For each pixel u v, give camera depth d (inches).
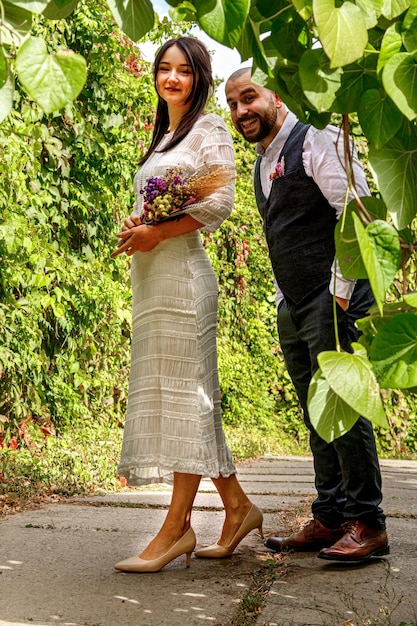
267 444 322.3
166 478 100.0
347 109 38.6
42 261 180.2
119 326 243.0
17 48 31.9
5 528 113.3
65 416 220.5
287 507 141.0
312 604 76.8
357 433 93.0
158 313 95.0
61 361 219.8
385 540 95.0
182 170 96.4
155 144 104.2
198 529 117.1
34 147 167.2
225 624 70.3
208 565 94.5
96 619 71.1
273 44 40.8
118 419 254.7
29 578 85.1
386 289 35.7
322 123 44.7
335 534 102.0
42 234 194.7
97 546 102.3
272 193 101.5
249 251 368.8
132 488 167.0
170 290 94.8
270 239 102.9
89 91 217.3
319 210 98.0
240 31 35.3
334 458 102.3
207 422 94.3
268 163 104.3
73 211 220.7
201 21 35.1
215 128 98.8
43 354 210.1
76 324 221.9
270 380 382.6
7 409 197.0
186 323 94.9
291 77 41.8
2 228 162.1
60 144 197.8
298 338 105.7
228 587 83.5
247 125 102.7
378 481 94.6
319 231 98.1
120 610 74.0
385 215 40.4
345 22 33.3
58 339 217.0
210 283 98.3
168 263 95.2
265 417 368.5
